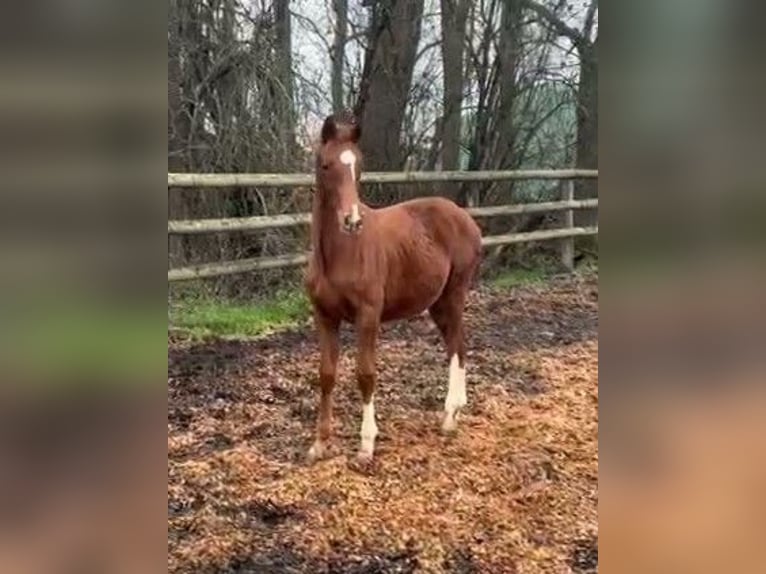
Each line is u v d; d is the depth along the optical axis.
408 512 3.00
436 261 3.69
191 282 6.08
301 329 5.66
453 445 3.62
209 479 3.18
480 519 2.97
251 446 3.58
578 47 9.57
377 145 9.29
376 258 3.37
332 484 3.18
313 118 8.28
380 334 5.68
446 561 2.70
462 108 9.72
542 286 8.02
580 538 2.85
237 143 7.15
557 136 10.31
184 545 2.72
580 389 4.54
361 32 8.96
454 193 8.90
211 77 7.05
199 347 4.99
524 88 9.71
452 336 3.94
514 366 5.00
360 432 3.77
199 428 3.76
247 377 4.52
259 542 2.78
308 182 6.17
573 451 3.59
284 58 7.99
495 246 8.31
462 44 9.47
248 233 6.45
